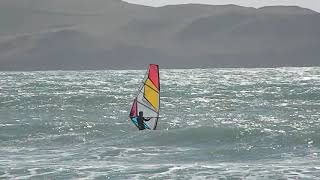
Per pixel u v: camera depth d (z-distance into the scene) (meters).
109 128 89.38
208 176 54.50
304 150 68.94
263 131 80.88
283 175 54.41
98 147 73.12
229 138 77.25
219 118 103.19
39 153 69.12
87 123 95.25
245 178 53.53
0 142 78.75
